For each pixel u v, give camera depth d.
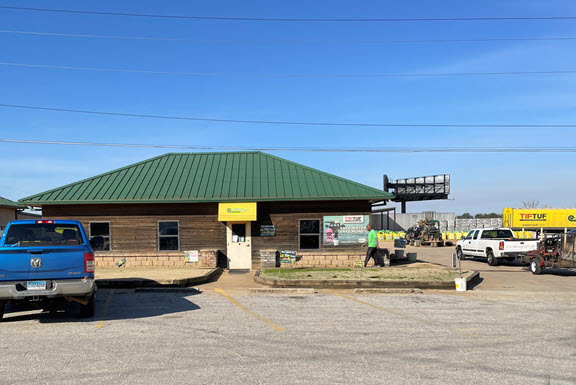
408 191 67.44
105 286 15.32
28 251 9.05
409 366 6.38
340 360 6.65
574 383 5.70
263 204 21.41
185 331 8.58
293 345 7.52
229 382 5.66
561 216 30.61
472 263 25.20
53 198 20.69
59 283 9.11
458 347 7.45
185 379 5.77
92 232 21.03
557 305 11.90
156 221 21.17
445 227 60.34
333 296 13.30
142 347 7.37
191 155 25.23
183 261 20.89
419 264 22.55
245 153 25.36
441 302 12.30
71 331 8.59
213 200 20.67
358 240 21.41
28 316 10.25
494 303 12.19
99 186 21.72
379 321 9.60
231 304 11.80
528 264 22.58
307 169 23.47
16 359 6.68
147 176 22.73
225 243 21.28
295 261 21.09
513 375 6.00
